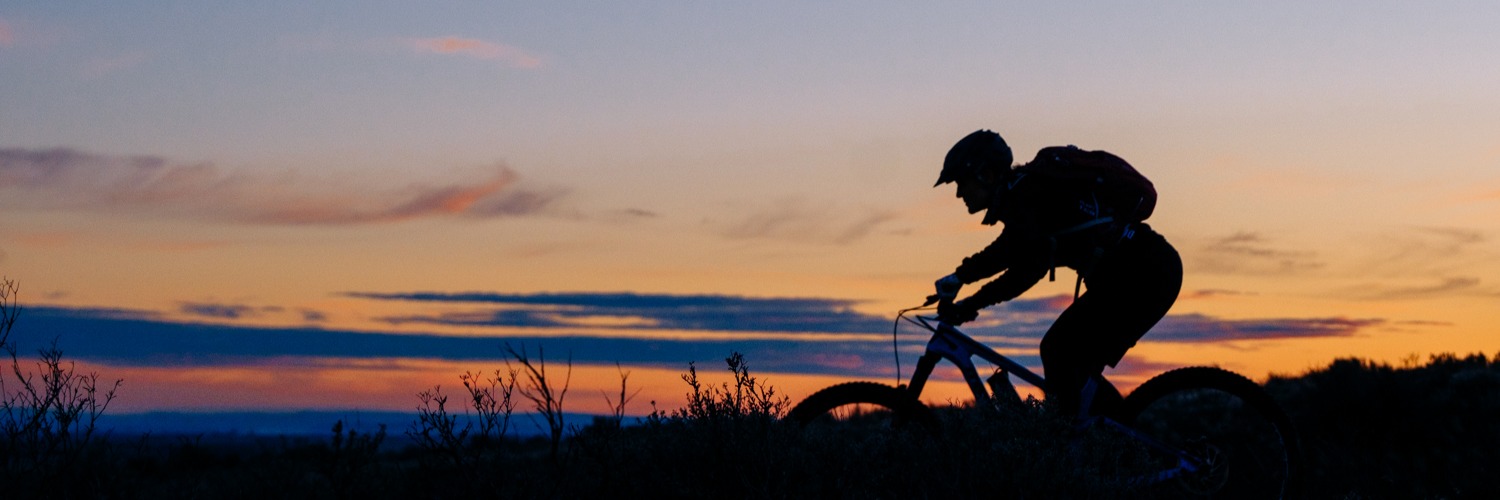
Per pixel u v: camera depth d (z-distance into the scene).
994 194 5.48
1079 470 4.61
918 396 5.63
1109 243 5.34
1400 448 9.07
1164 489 5.67
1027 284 5.45
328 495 5.54
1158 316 5.48
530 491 4.53
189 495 5.79
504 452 4.66
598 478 4.70
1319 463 8.77
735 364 4.81
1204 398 7.82
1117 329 5.42
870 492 4.61
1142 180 5.42
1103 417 5.68
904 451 4.72
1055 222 5.35
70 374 4.64
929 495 4.57
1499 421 9.42
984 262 5.43
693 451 4.68
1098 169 5.32
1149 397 5.86
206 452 8.84
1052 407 4.80
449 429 4.55
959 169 5.48
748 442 4.60
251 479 6.61
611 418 4.82
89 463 4.69
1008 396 4.89
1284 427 5.84
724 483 4.57
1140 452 5.17
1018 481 4.49
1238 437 5.96
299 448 7.14
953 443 4.65
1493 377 10.71
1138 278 5.39
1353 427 9.63
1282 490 5.79
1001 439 4.71
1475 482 7.82
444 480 4.83
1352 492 7.38
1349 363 12.04
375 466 5.59
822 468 4.68
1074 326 5.50
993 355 5.63
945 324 5.70
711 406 4.70
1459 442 8.95
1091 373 5.51
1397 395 9.83
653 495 4.61
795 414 5.68
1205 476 5.75
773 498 4.49
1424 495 7.66
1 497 4.40
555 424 4.57
